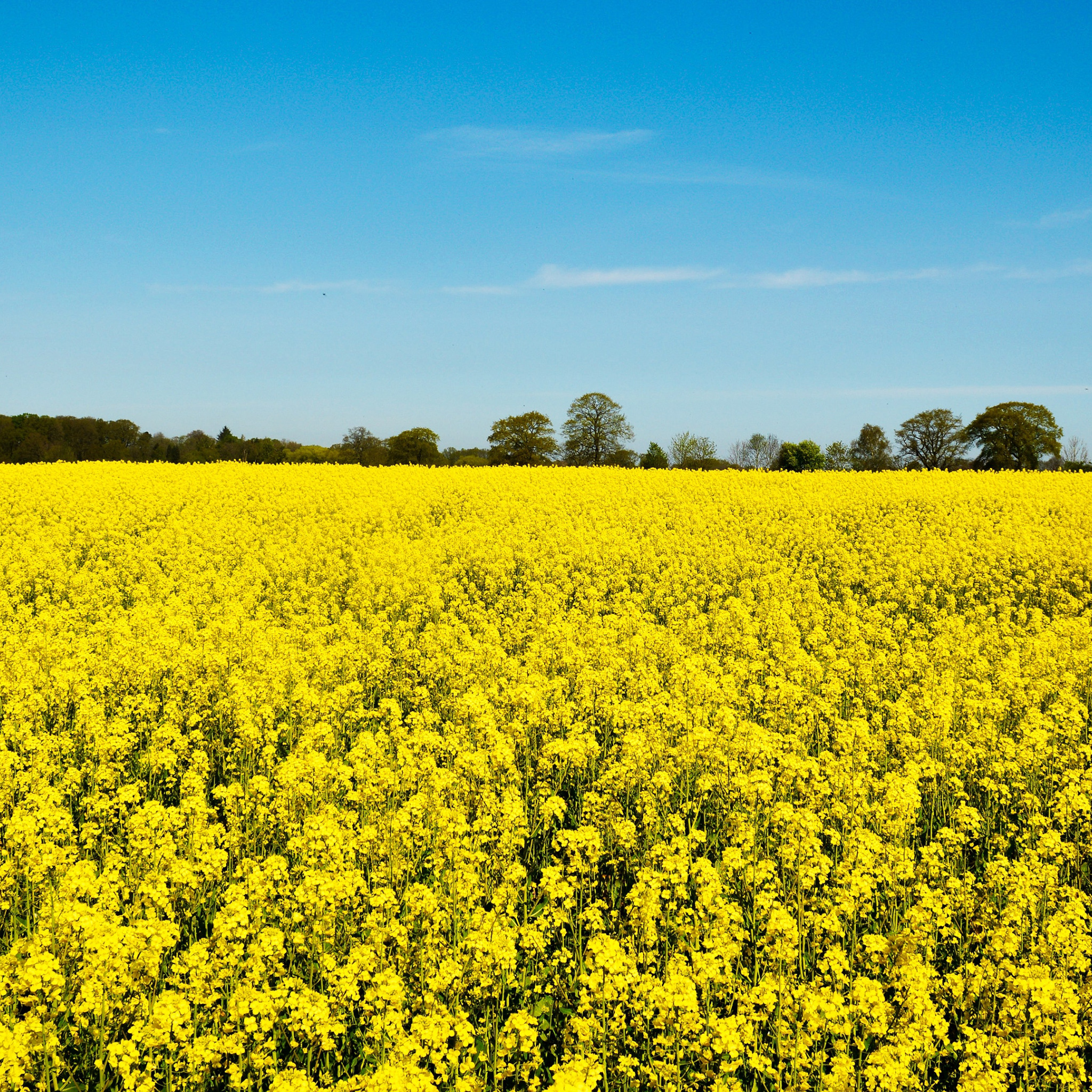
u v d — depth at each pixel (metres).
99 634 14.48
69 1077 5.38
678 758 9.18
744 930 6.34
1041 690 11.25
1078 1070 5.16
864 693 12.25
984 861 7.95
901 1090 4.96
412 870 7.41
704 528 26.41
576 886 6.81
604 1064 5.10
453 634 13.93
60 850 6.86
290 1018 5.33
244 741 9.68
